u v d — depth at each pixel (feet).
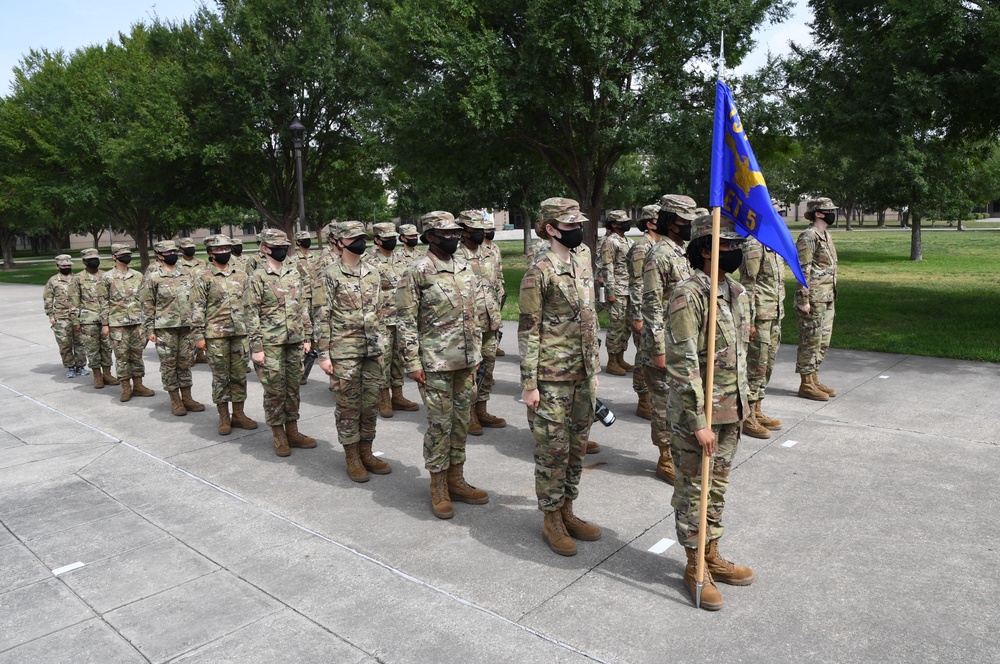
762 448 21.43
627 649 11.97
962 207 93.81
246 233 246.68
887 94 39.04
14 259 184.34
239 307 24.73
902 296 52.08
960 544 15.15
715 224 12.46
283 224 82.84
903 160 78.33
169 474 21.42
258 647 12.46
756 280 22.08
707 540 13.88
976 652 11.57
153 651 12.46
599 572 14.66
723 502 13.88
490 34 50.01
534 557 15.40
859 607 12.97
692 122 53.42
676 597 13.58
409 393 30.53
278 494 19.56
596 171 62.08
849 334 38.17
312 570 15.17
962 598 13.14
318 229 145.28
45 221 144.05
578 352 15.38
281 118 74.69
